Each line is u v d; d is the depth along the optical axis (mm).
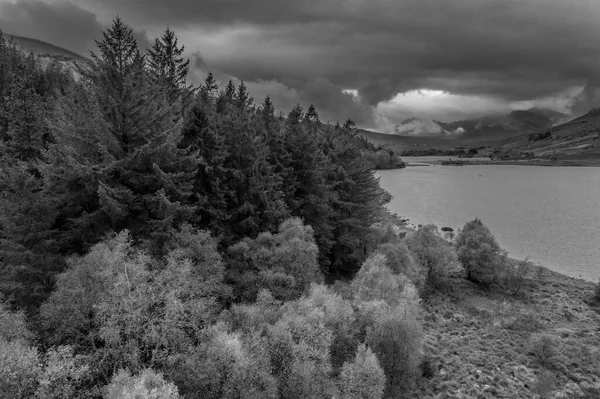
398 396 23578
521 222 76312
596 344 31641
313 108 73188
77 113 24781
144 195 23359
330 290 29531
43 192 22453
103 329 15797
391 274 31828
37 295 19203
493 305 39875
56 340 16391
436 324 34906
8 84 63281
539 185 139000
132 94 24062
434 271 44000
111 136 22656
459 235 48812
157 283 18000
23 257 19516
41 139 36281
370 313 24688
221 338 16906
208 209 28188
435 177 173375
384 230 51312
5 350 13281
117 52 24438
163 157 24016
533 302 40625
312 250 28078
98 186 21250
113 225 22750
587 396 25109
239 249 26672
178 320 17891
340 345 22797
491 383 26031
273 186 33688
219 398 16203
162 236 22594
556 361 28719
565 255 55875
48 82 68688
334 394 18969
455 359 28953
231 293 23656
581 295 42188
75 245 22906
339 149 50312
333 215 42562
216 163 29641
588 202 98750
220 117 35062
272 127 42656
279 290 24812
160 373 14883
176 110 28312
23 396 13383
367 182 49781
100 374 16609
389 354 23422
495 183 147000
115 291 16531
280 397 18375
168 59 43594
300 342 19281
